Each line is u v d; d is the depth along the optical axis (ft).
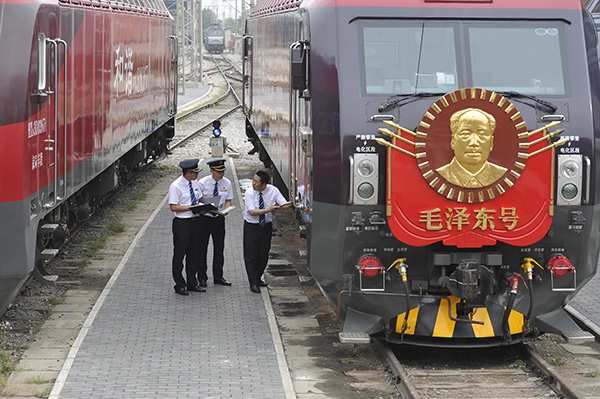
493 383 41.29
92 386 39.24
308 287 59.98
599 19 92.02
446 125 40.86
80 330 48.01
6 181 44.57
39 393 39.32
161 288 57.67
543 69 43.88
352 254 42.55
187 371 41.57
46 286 58.49
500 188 41.32
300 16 49.21
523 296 43.91
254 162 131.44
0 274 45.03
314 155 42.75
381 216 41.93
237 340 46.80
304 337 48.88
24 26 46.26
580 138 42.47
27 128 45.91
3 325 49.42
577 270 43.62
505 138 41.01
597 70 44.62
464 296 40.98
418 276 43.09
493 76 43.70
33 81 47.09
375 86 42.65
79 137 62.85
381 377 42.47
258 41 97.60
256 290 57.26
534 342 48.55
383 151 41.70
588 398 39.09
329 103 42.42
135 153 101.71
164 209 88.69
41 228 53.26
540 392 40.01
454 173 40.98
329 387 40.91
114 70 77.77
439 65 43.45
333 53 42.78
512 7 44.29
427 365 44.24
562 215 42.39
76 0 62.49
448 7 43.96
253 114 105.19
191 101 240.73
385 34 43.21
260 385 39.81
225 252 69.21
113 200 95.09
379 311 43.68
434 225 41.55
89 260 67.41
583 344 48.34
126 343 45.80
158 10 113.39
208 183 58.13
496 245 42.75
